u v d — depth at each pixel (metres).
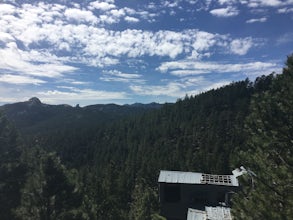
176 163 104.31
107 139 183.12
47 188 25.50
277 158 13.62
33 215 25.56
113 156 151.00
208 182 35.62
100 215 50.44
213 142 119.88
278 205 12.61
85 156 164.12
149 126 179.75
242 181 14.83
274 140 13.73
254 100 14.88
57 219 25.55
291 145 13.52
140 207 54.09
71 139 185.88
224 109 164.38
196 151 123.12
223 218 26.31
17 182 30.50
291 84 13.52
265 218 12.42
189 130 148.25
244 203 13.53
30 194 25.91
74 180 28.39
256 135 14.48
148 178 94.69
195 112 172.12
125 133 184.75
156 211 51.47
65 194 26.17
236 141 111.62
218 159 94.56
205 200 35.41
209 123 144.38
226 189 34.84
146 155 131.12
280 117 13.59
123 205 71.12
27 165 32.38
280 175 12.45
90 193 53.66
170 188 36.50
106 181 66.69
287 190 12.55
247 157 14.28
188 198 35.88
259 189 13.50
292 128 13.38
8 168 30.31
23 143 34.59
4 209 28.42
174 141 145.88
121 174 94.75
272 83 14.64
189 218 29.75
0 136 31.73
